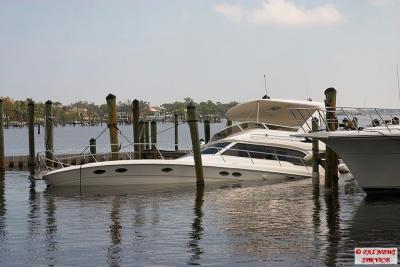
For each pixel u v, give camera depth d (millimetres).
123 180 24781
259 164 26516
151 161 24766
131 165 24656
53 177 24844
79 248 13602
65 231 15531
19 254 13125
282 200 20297
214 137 29484
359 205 19000
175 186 24453
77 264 12266
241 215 17406
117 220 16969
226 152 26531
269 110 28797
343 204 19234
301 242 13781
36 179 27938
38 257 12859
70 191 23609
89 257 12789
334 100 23266
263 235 14602
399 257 12438
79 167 24562
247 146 26828
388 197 20734
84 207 19453
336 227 15453
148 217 17359
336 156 24297
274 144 27016
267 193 22125
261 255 12680
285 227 15555
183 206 19297
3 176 31281
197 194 22062
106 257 12766
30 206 19906
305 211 17969
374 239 13984
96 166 24562
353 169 20922
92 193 22828
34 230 15711
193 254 12875
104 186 24656
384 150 20344
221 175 25719
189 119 24469
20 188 25422
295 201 20047
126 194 22344
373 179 20812
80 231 15508
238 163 26047
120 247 13633
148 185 24734
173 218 17109
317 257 12453
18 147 75875
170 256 12758
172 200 20656
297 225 15781
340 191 22469
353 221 16234
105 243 14055
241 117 30359
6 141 97438
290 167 26875
